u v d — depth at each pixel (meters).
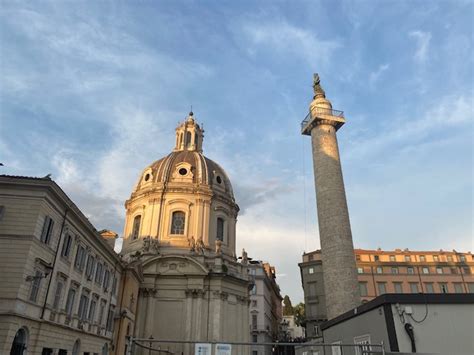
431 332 20.42
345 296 37.09
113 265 39.59
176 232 56.97
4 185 24.97
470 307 21.08
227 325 51.44
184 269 52.12
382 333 21.42
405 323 20.48
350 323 26.47
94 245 33.75
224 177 65.31
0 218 24.28
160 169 62.12
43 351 25.62
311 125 46.53
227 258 57.00
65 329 28.31
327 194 42.00
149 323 48.81
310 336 65.69
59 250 27.22
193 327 49.06
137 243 56.50
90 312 33.78
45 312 25.41
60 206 27.27
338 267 38.50
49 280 26.02
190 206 58.09
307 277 77.06
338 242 39.47
